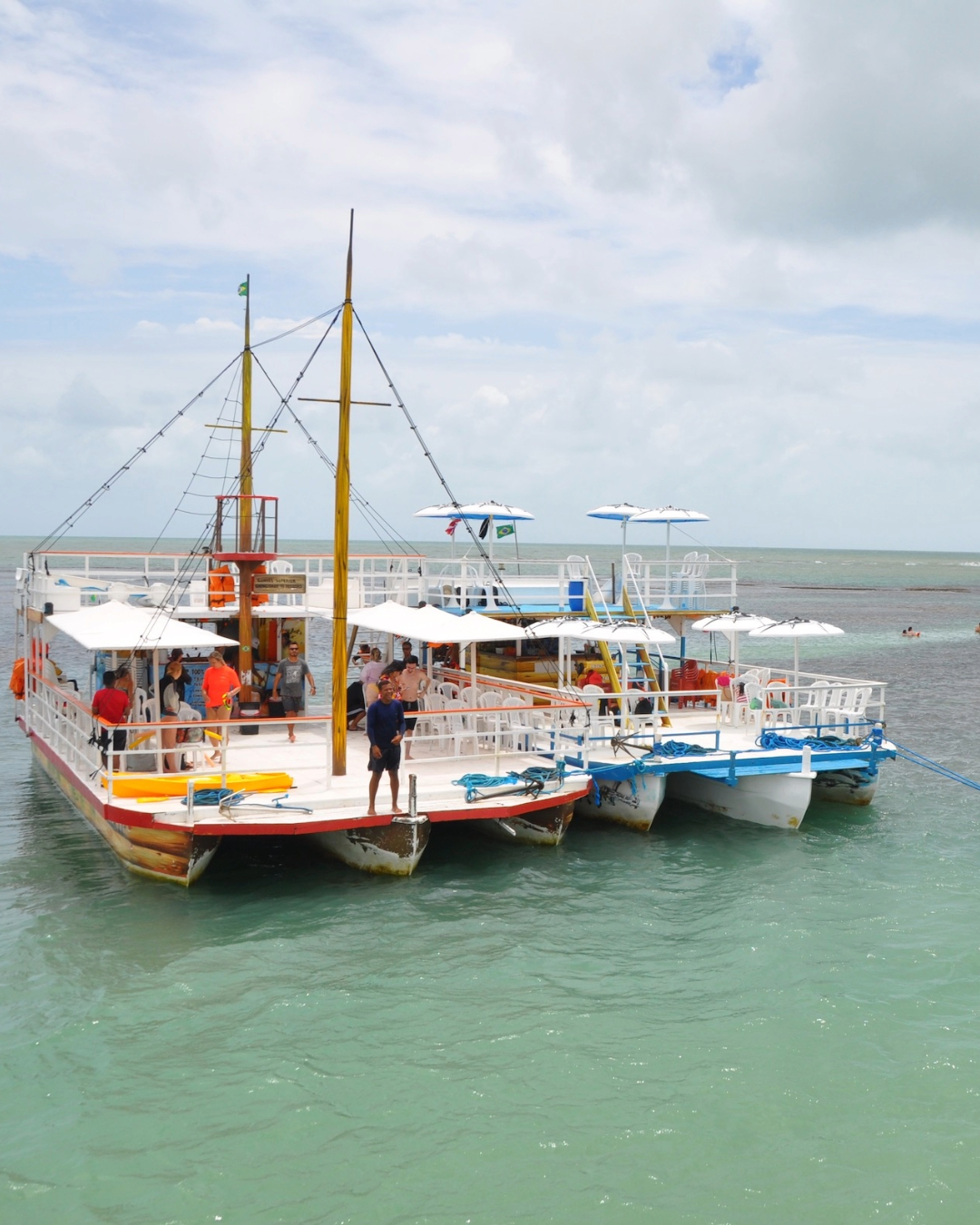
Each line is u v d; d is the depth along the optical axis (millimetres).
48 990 12031
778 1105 9727
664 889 15977
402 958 13094
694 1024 11391
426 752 20297
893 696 38938
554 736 18594
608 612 24469
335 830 16000
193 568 24328
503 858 17562
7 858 17281
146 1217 8094
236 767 18141
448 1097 9828
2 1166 8695
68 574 23297
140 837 15477
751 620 23672
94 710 16750
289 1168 8727
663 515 25688
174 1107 9602
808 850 18250
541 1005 11805
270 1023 11273
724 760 19281
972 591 140875
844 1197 8398
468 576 26062
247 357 25109
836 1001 11914
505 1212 8180
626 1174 8680
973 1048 10805
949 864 17406
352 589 24766
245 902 15070
